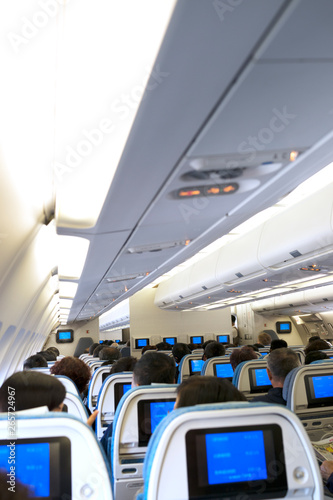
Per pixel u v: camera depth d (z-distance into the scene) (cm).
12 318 643
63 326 2158
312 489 173
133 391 315
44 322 1316
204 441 168
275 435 173
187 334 2062
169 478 164
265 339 1160
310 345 683
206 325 2091
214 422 169
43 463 164
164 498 163
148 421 316
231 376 664
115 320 2647
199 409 169
